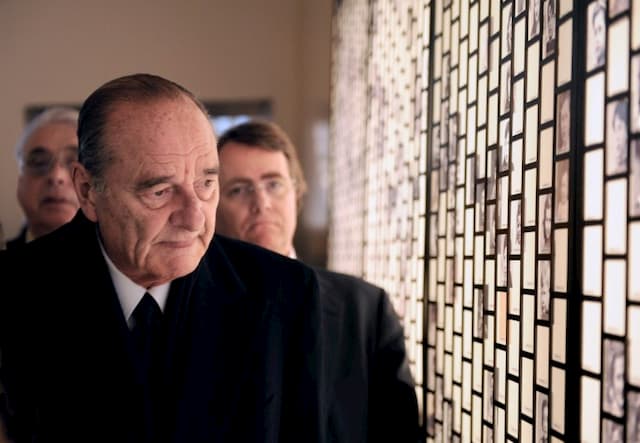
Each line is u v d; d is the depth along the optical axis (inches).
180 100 39.1
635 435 27.2
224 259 45.6
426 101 52.9
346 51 91.9
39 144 65.1
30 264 44.5
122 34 146.6
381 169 67.8
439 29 50.1
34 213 66.0
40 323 42.6
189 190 38.6
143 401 41.1
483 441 41.7
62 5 147.3
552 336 33.2
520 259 36.7
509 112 38.1
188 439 41.3
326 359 48.4
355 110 83.7
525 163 36.1
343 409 48.3
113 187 38.5
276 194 61.4
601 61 29.5
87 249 43.4
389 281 63.9
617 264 28.4
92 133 39.1
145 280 41.5
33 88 147.7
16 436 41.5
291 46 145.3
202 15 145.9
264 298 44.2
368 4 74.9
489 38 41.0
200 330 42.6
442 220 49.5
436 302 50.4
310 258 125.0
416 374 54.9
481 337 42.1
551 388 33.2
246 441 41.9
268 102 145.0
